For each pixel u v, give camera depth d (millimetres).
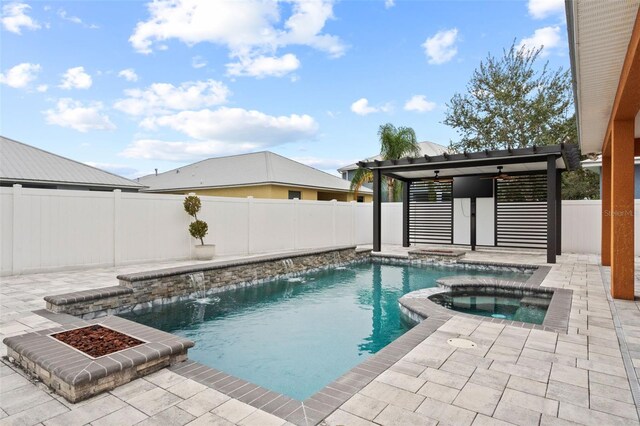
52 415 2799
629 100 5098
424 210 15992
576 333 4520
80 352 3502
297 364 4730
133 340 3879
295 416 2752
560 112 19062
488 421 2666
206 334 5828
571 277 8367
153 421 2713
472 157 11539
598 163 14445
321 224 15195
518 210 13898
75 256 8992
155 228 10438
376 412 2791
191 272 7883
